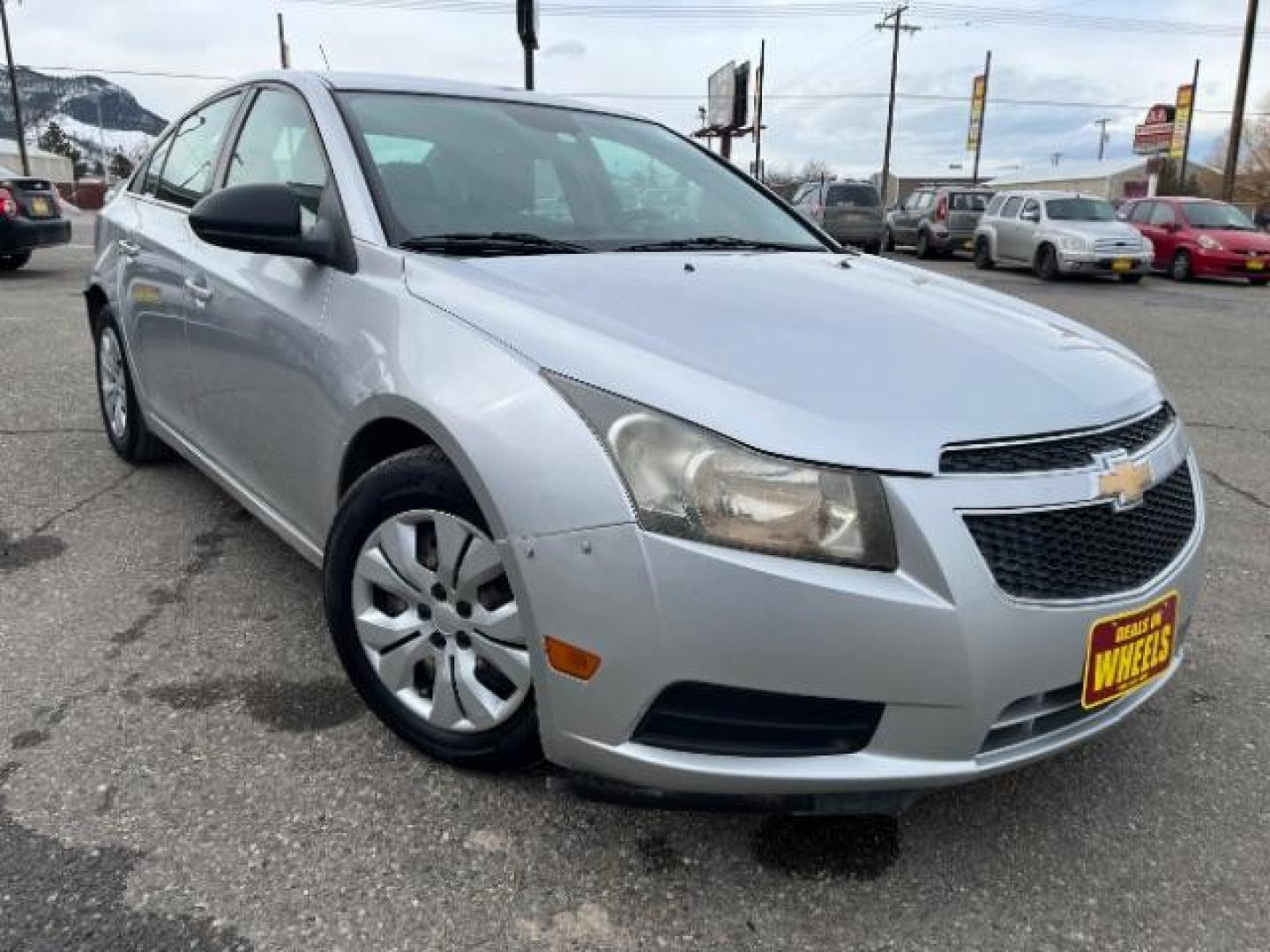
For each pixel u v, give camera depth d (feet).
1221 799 8.11
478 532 7.20
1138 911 6.88
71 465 15.39
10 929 6.32
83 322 28.60
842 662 6.12
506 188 10.01
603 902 6.79
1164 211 63.41
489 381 7.03
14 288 35.81
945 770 6.37
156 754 8.16
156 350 12.66
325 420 8.55
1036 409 6.81
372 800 7.68
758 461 6.12
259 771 7.98
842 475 6.13
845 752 6.40
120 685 9.18
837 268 9.89
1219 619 11.44
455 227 9.23
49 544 12.35
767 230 11.46
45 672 9.37
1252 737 9.01
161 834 7.23
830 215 75.46
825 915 6.75
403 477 7.61
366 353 8.07
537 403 6.72
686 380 6.44
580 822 7.51
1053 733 6.86
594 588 6.34
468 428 6.94
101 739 8.34
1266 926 6.76
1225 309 43.62
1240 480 17.26
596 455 6.40
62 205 44.34
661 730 6.45
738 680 6.18
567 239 9.77
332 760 8.14
